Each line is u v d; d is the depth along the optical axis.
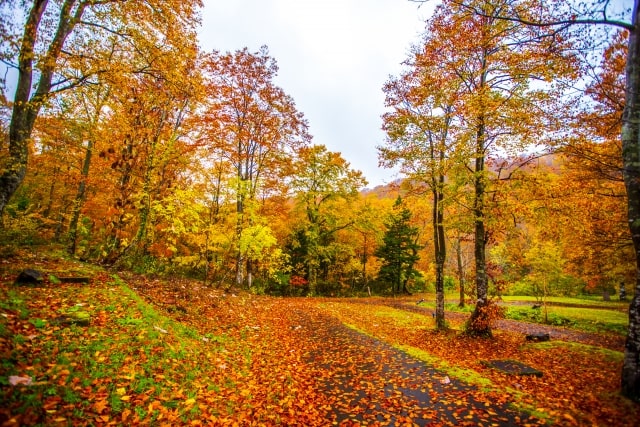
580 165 11.66
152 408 4.76
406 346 10.95
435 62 12.35
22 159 8.25
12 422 3.48
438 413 5.89
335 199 33.12
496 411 5.90
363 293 37.81
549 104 10.43
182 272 20.80
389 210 36.94
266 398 6.34
